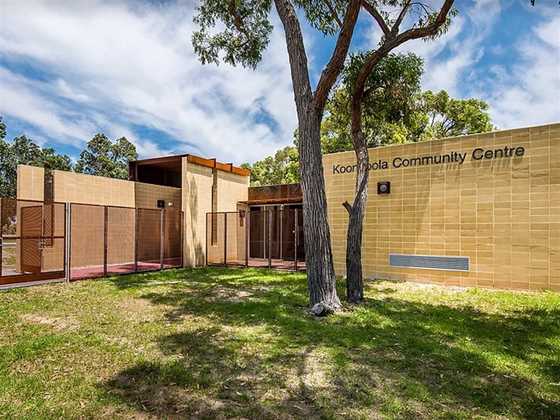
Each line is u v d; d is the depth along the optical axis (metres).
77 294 7.54
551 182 7.63
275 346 4.29
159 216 14.49
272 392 3.13
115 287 8.38
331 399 2.99
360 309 6.05
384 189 9.67
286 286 8.48
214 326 5.15
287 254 14.80
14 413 2.75
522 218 7.92
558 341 4.40
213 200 13.98
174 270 11.60
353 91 7.58
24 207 10.28
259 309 6.10
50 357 3.94
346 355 3.98
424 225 9.12
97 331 4.91
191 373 3.52
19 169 10.31
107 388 3.20
